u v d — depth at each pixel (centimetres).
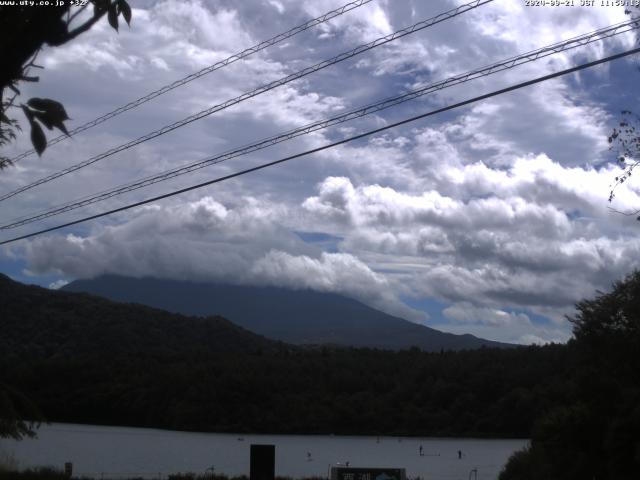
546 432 3738
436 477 6216
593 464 3497
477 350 12962
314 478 4734
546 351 11462
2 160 807
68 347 12562
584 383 3625
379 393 12388
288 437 11462
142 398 11438
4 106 392
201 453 8669
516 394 10844
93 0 427
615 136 1309
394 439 11412
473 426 11119
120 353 12838
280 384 12431
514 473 4266
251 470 2353
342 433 11850
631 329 3603
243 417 11638
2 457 5809
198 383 11844
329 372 12850
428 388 12094
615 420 3341
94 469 6359
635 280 3666
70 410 11044
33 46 381
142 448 9162
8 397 2736
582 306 3725
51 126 392
